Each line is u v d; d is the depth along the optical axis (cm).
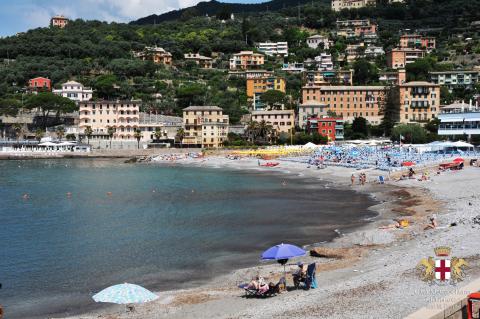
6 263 5584
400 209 8069
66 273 5162
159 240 6581
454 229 5812
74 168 18512
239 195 10756
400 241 5650
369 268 4553
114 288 3675
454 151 15812
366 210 8319
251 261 5459
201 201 10006
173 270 5184
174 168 18338
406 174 12081
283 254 4197
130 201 10238
